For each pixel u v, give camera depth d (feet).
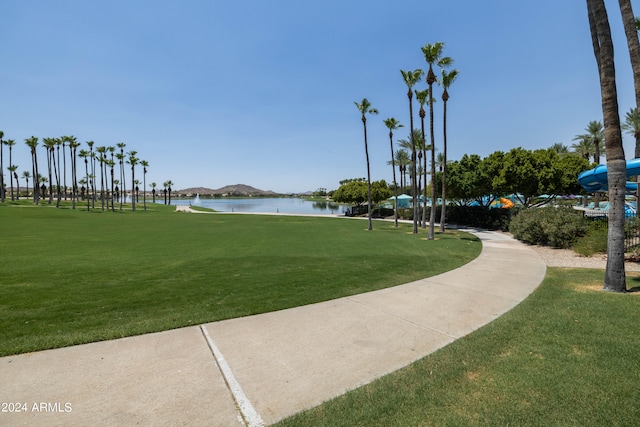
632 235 39.11
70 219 122.21
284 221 123.24
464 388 11.03
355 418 9.52
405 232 78.38
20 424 8.92
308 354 13.65
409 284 25.98
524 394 10.57
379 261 37.11
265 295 22.65
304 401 10.34
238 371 12.16
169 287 24.89
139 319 17.65
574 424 9.09
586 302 20.24
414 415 9.66
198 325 16.84
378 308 19.81
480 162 98.94
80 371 11.95
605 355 13.08
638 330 15.60
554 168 81.15
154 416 9.43
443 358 13.24
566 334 15.29
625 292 22.56
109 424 9.01
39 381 11.20
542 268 32.24
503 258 38.81
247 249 47.60
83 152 249.34
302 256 40.86
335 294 22.97
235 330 16.20
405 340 15.11
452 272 30.73
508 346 14.23
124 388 10.87
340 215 178.50
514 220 60.95
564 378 11.44
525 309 19.30
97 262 36.24
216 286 25.22
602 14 23.13
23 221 106.63
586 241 42.27
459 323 17.28
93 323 16.97
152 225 99.66
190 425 9.09
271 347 14.30
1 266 33.50
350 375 11.96
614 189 22.91
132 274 29.76
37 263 35.35
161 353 13.56
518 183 84.07
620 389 10.69
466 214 99.66
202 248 48.70
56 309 19.31
